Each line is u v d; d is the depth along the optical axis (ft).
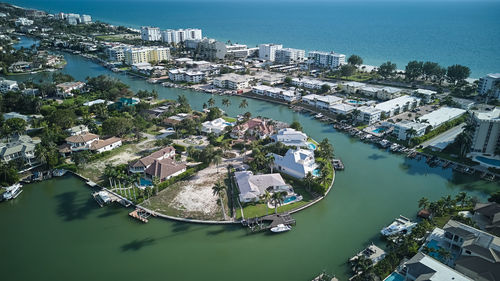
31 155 535.60
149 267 339.57
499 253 303.27
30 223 409.28
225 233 384.47
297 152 522.47
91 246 369.71
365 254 343.46
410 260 304.30
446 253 308.81
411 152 581.94
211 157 517.55
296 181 485.15
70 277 329.93
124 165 515.09
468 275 294.25
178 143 619.26
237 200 442.50
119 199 447.83
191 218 405.59
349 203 443.32
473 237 323.37
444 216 401.08
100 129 646.33
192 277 326.24
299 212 423.23
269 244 369.71
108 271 335.67
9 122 627.87
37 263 348.18
